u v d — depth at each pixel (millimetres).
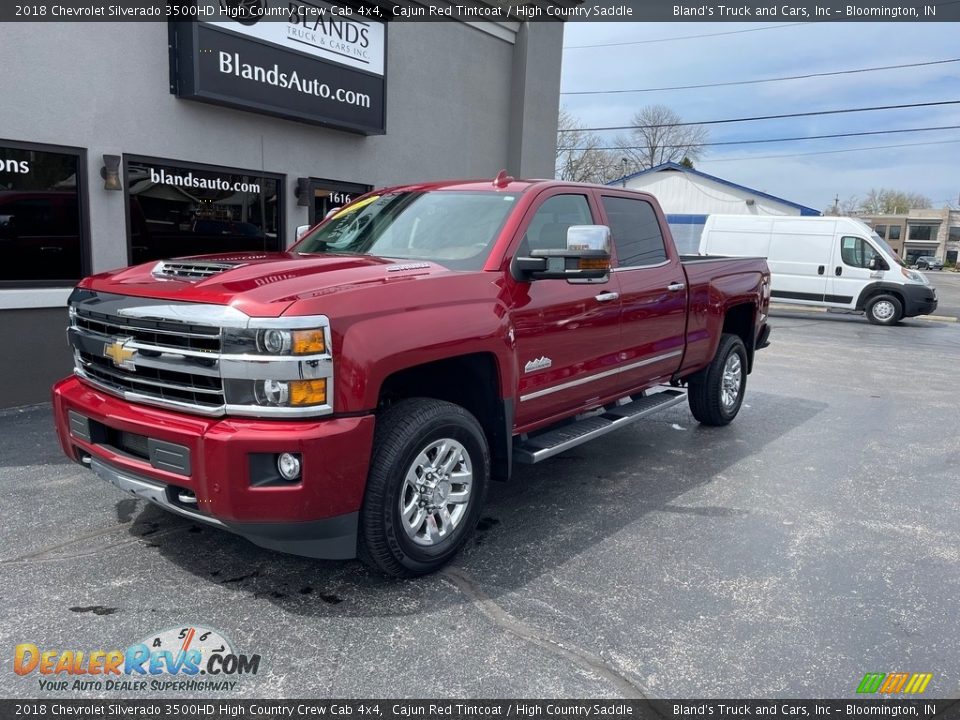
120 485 3459
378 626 3230
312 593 3500
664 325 5523
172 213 7828
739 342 6852
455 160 11453
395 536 3420
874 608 3508
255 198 8656
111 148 7121
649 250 5488
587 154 60781
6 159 6492
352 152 9719
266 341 2986
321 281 3297
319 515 3123
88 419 3576
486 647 3092
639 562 3943
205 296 3143
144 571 3674
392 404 3748
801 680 2924
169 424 3176
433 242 4301
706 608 3465
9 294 6516
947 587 3742
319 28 8695
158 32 7363
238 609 3342
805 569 3910
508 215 4250
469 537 3850
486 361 3889
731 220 19125
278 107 8336
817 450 6258
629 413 5203
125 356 3346
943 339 15289
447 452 3699
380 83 9625
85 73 6852
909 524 4594
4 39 6289
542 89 12672
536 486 5148
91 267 7086
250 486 3020
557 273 3945
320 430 3059
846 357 12016
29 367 6793
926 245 96625
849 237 17812
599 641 3160
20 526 4168
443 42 10914
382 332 3254
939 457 6152
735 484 5285
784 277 18531
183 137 7734
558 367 4430
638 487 5168
